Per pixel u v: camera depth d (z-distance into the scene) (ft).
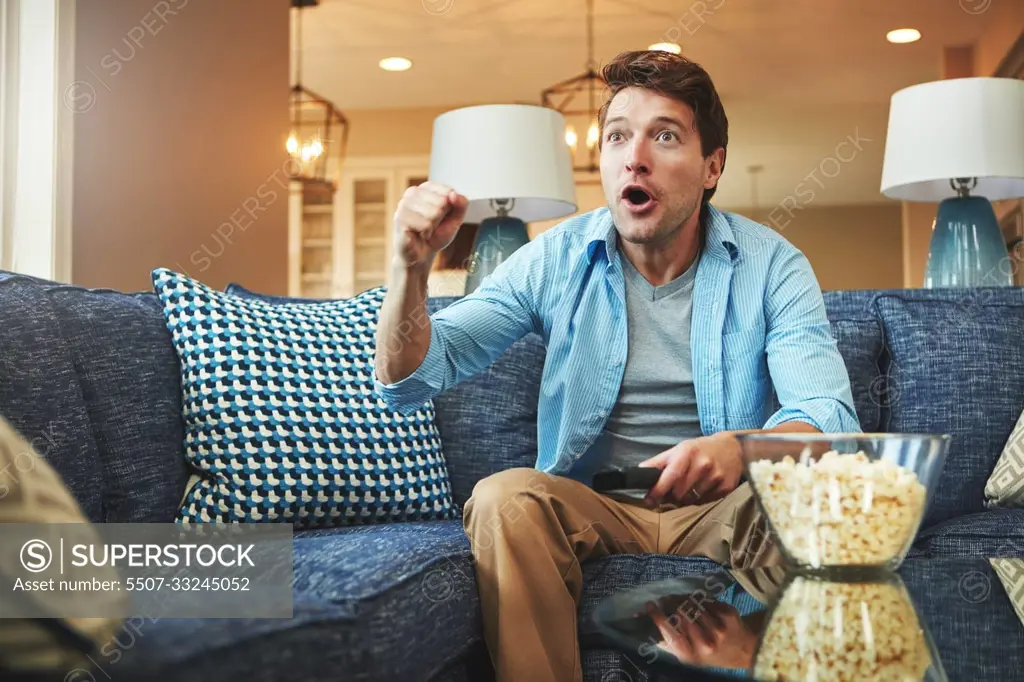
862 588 2.82
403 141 23.57
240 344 4.92
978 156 7.79
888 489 2.82
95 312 4.69
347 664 2.86
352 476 4.94
